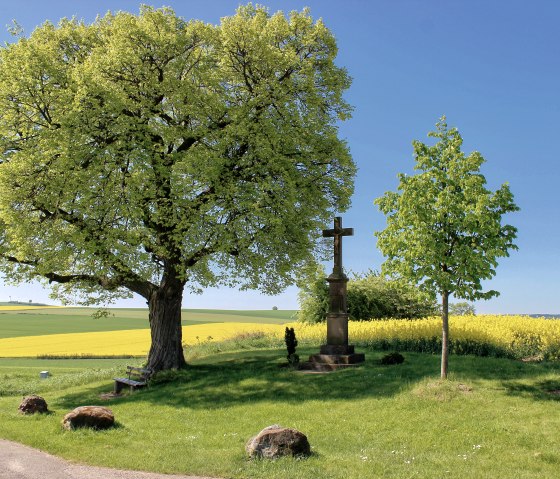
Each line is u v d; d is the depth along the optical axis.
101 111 18.55
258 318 90.00
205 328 59.53
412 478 8.35
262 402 15.66
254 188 19.56
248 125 19.69
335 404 14.55
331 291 20.61
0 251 20.02
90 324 69.81
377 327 25.56
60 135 18.19
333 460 9.46
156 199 19.12
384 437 11.47
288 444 9.64
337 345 20.11
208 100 20.12
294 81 21.42
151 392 18.77
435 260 15.25
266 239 19.70
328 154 22.33
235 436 12.12
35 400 15.05
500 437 10.90
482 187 15.39
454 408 12.97
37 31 21.81
